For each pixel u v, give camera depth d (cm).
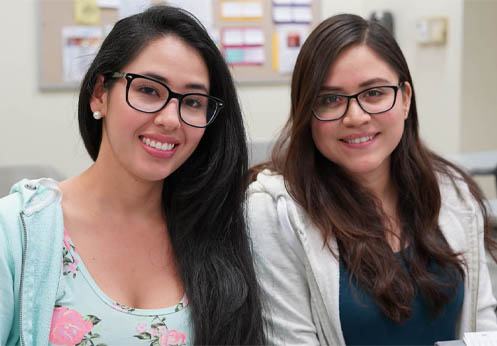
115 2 346
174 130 106
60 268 103
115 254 112
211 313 113
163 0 338
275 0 368
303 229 131
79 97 113
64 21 342
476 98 331
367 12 395
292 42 373
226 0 360
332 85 128
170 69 104
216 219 121
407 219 143
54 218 105
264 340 120
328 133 131
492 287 160
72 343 99
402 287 130
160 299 111
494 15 328
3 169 238
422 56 361
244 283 118
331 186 138
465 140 332
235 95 118
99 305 104
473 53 327
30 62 342
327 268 131
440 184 150
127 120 104
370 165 132
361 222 136
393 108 131
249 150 134
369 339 130
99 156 113
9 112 343
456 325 142
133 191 114
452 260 138
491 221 159
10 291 98
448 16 335
